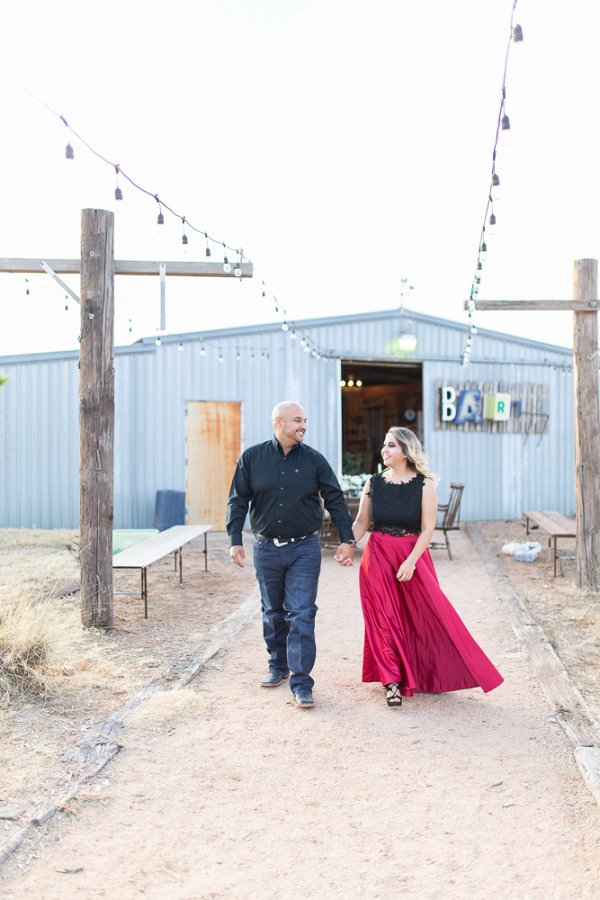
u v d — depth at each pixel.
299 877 2.22
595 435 6.91
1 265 5.25
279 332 12.82
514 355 14.47
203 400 12.33
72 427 11.71
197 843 2.41
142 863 2.29
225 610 6.03
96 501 5.16
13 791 2.69
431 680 3.81
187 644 4.88
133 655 4.57
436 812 2.62
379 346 13.54
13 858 2.29
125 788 2.78
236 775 2.90
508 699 3.80
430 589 3.77
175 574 7.77
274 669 4.06
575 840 2.43
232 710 3.62
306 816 2.59
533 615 5.77
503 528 12.71
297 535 3.86
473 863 2.30
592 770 2.86
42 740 3.20
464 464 14.07
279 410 3.83
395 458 3.84
